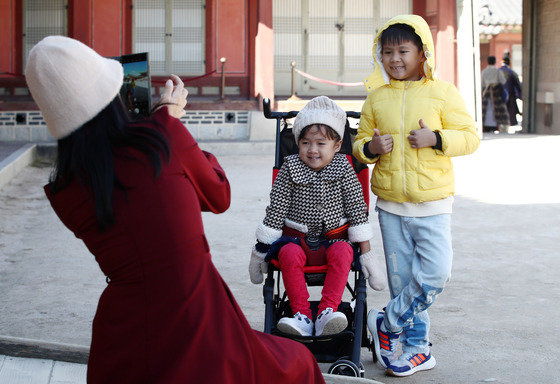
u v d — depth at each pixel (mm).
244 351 2182
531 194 9398
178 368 2086
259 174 11641
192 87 16406
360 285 3641
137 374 2141
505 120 18734
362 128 3846
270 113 3998
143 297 2141
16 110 14945
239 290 5395
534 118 18688
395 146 3658
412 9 17484
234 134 15664
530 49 18609
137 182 2135
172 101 2453
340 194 3631
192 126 15547
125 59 3104
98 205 2092
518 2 27141
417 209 3672
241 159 13766
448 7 15844
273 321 3684
